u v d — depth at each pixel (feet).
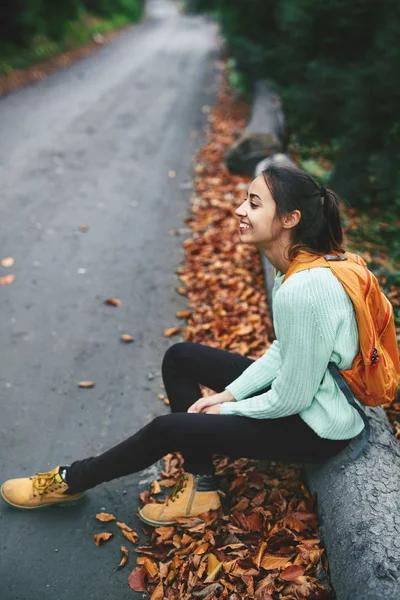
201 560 7.16
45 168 24.26
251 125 22.79
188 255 16.38
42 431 9.85
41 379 11.18
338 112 20.95
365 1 20.39
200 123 32.96
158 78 48.67
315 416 6.64
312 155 23.58
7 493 8.16
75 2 70.44
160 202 20.81
